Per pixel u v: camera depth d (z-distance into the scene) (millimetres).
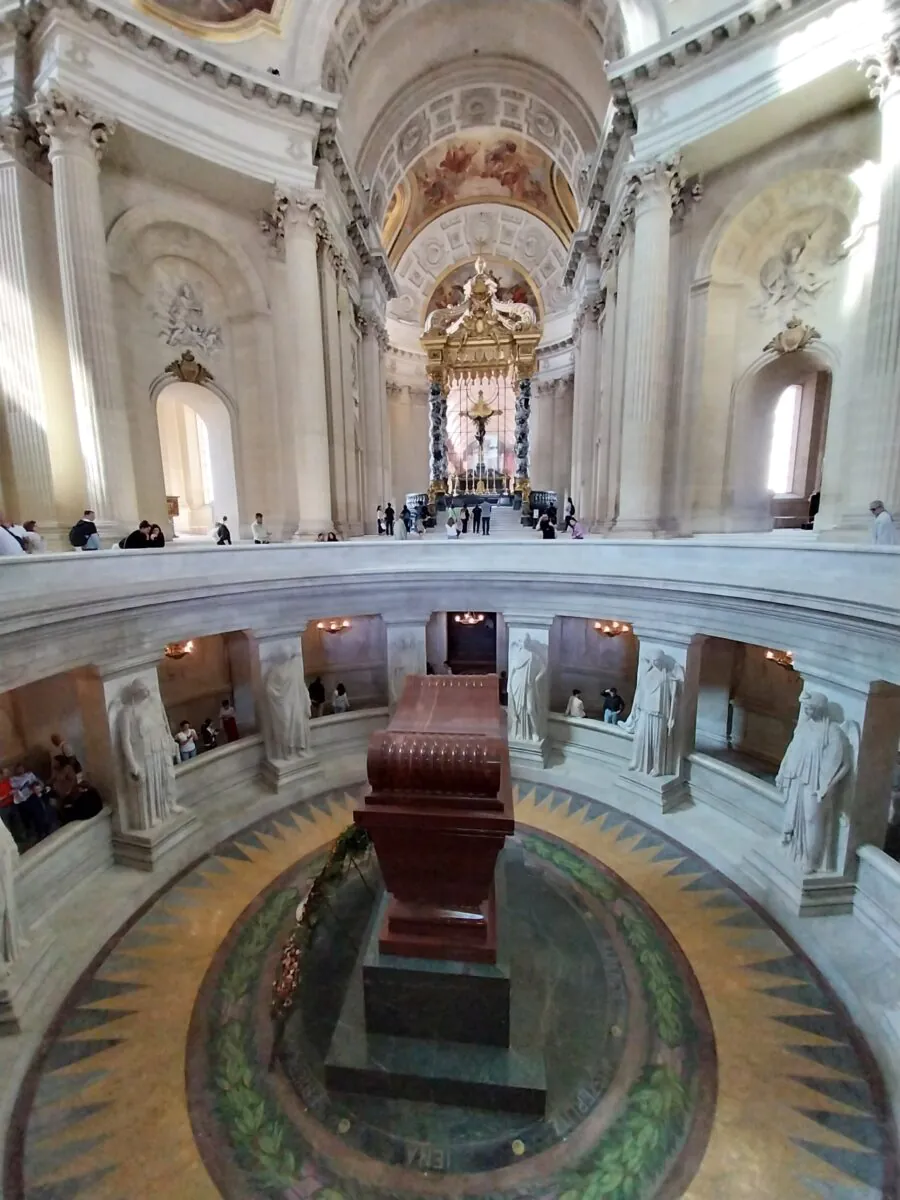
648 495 13531
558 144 22469
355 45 15742
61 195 10664
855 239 11477
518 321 29453
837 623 6410
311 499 15016
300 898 7105
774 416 14078
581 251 21719
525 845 8141
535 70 19578
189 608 8547
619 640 12523
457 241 31516
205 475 21953
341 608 10578
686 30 11359
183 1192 4023
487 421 32938
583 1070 4832
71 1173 4133
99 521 11492
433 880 4195
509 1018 4520
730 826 8273
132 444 13430
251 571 9781
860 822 6473
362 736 11383
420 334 32875
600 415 19203
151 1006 5531
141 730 7641
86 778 7750
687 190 13102
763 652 10625
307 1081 4738
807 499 17219
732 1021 5297
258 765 10023
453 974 4383
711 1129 4367
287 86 13039
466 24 18219
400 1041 4664
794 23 10414
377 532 21703
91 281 10984
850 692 6406
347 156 15883
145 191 12891
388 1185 4055
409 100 20078
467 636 15648
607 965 5941
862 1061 4918
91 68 10688
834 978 5727
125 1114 4527
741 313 13438
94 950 6211
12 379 11422
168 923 6680
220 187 13508
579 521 21594
